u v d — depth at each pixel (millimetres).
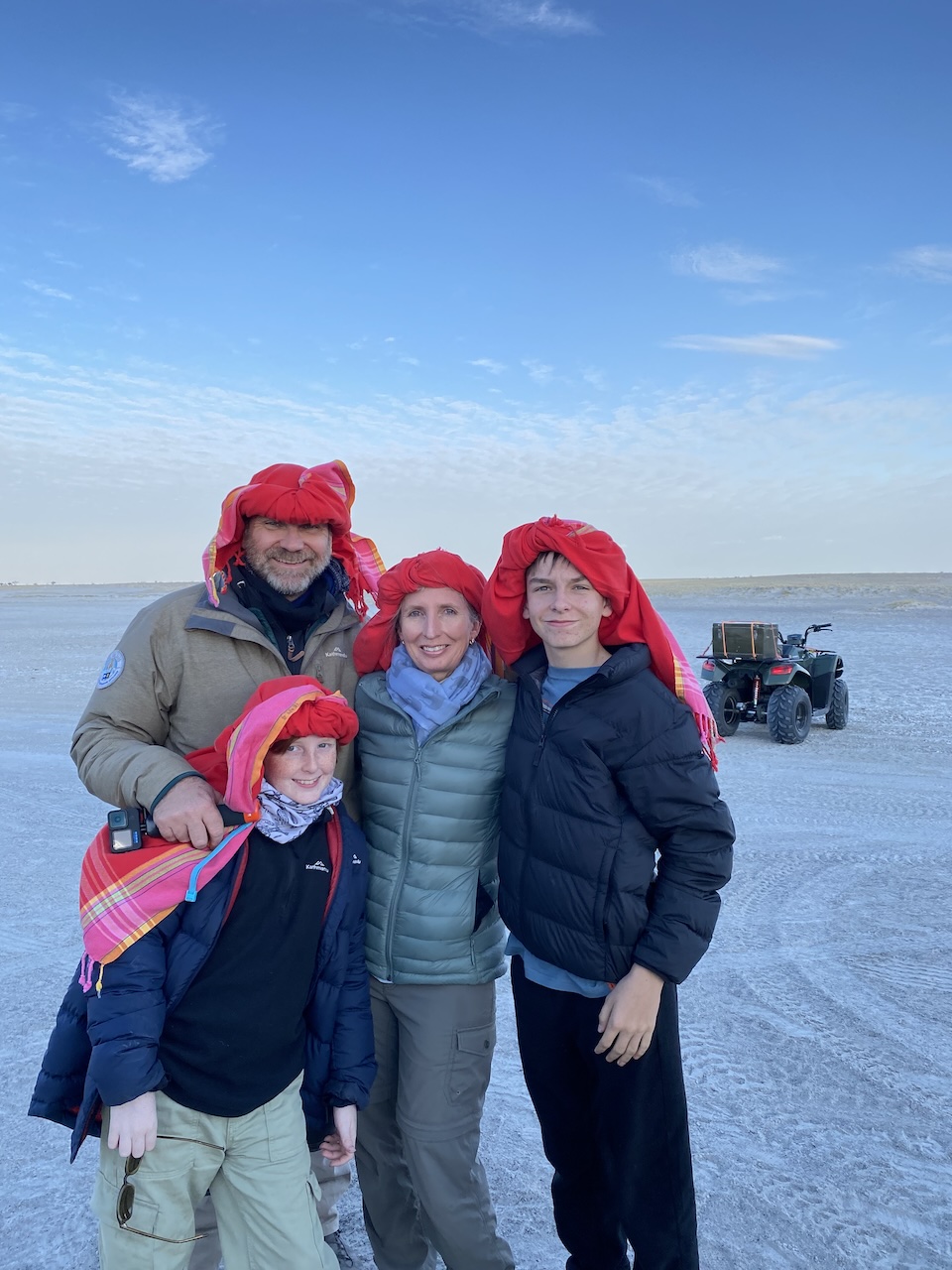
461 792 2500
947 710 14594
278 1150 2174
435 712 2496
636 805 2258
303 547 2543
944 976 4828
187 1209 2150
